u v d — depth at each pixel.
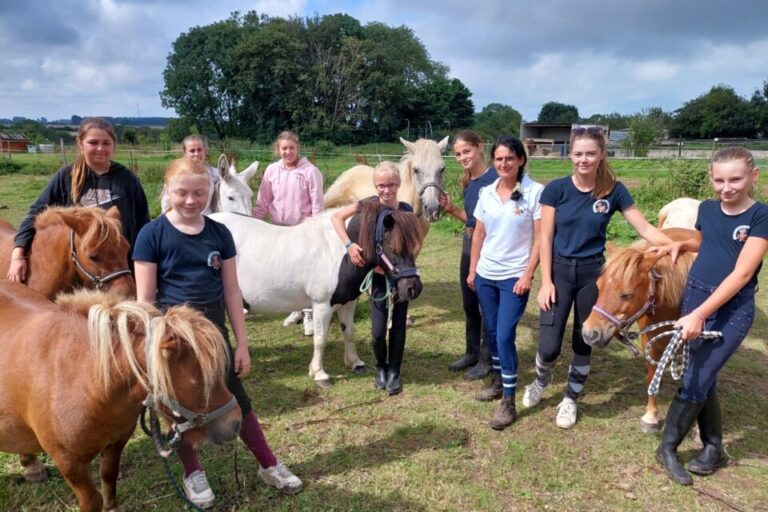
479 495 2.93
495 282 3.59
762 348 4.99
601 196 3.25
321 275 3.97
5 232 3.91
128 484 2.96
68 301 2.35
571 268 3.35
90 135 3.46
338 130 54.25
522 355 4.91
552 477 3.11
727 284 2.68
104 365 2.02
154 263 2.53
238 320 2.73
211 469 3.09
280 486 2.90
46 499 2.84
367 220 3.62
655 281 3.17
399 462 3.22
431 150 4.93
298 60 54.03
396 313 3.94
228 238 2.71
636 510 2.84
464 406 3.92
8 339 2.32
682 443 3.45
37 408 2.16
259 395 4.06
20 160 25.77
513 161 3.38
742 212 2.75
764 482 3.06
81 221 3.20
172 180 2.47
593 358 4.79
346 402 3.97
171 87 56.22
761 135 55.53
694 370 2.94
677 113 59.72
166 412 2.06
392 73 57.78
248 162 27.39
